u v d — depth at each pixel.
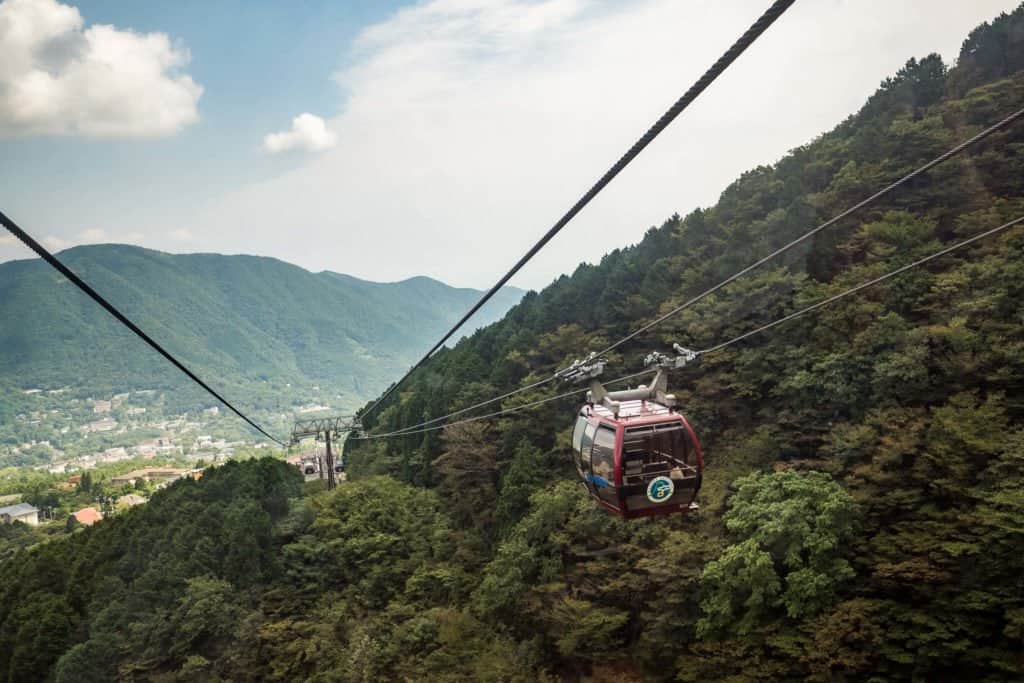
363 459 72.12
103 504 173.25
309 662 40.28
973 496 23.22
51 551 62.66
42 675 45.28
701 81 4.67
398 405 80.00
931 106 48.25
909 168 42.94
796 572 24.73
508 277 10.19
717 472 33.41
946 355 29.52
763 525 26.12
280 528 49.06
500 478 48.53
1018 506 20.92
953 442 25.48
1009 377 26.62
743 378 37.94
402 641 37.66
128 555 49.94
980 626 21.73
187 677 39.41
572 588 33.31
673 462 12.17
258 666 40.75
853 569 25.28
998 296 29.12
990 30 48.69
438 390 64.88
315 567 46.50
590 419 13.30
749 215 51.16
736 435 36.84
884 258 37.72
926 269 35.31
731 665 25.64
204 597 42.38
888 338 31.53
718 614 26.59
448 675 33.69
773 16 4.16
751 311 40.59
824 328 35.72
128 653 41.19
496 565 37.31
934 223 38.00
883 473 26.72
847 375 32.34
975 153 41.09
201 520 49.41
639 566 29.77
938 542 23.23
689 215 56.28
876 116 52.59
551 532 36.19
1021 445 22.97
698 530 30.61
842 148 50.22
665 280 51.44
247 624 41.69
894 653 22.33
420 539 47.88
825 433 32.50
